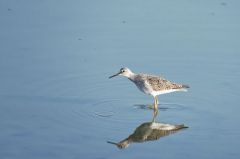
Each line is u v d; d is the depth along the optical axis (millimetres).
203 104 18359
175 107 18328
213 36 22766
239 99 18469
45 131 16484
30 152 15211
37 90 19062
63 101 18453
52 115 17484
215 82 19672
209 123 17062
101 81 19891
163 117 17625
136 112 17953
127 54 21531
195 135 16359
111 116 17609
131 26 23594
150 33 23031
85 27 23375
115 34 22938
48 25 23406
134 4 25547
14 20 23734
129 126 17000
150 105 18516
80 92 19141
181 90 18625
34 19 23859
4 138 16000
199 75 20156
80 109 17984
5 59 20859
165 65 20812
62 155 15094
